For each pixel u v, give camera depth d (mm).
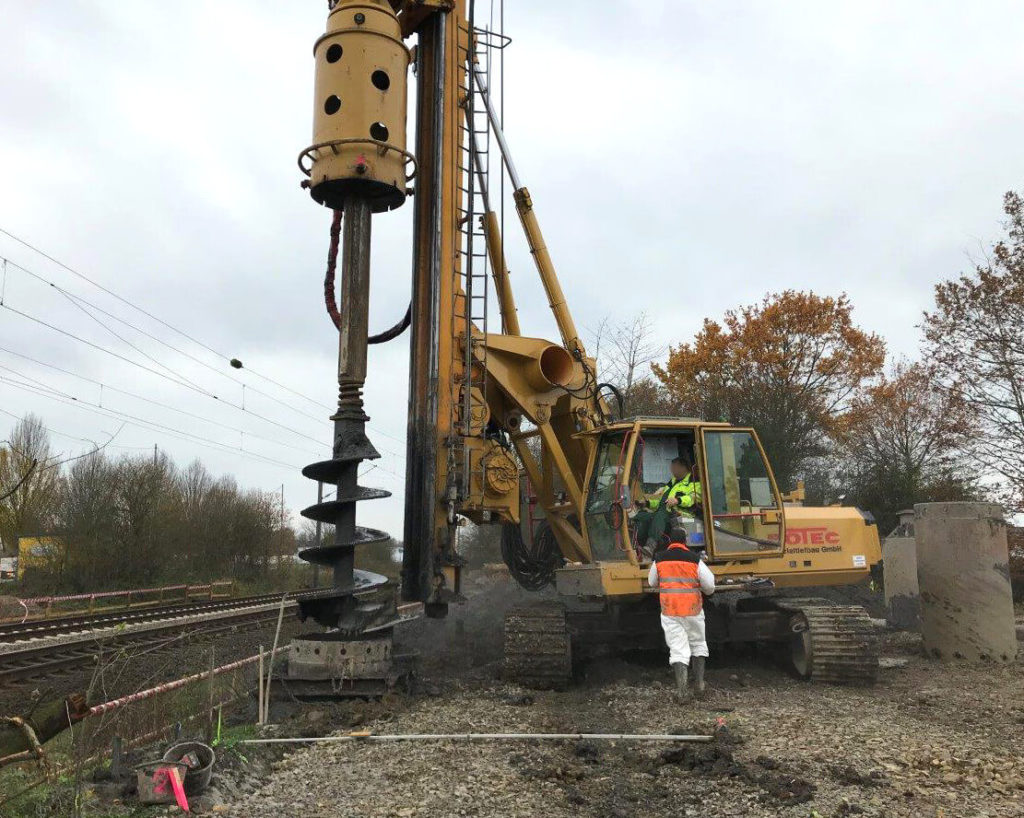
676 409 32625
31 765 5832
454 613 13906
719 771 5711
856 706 7969
